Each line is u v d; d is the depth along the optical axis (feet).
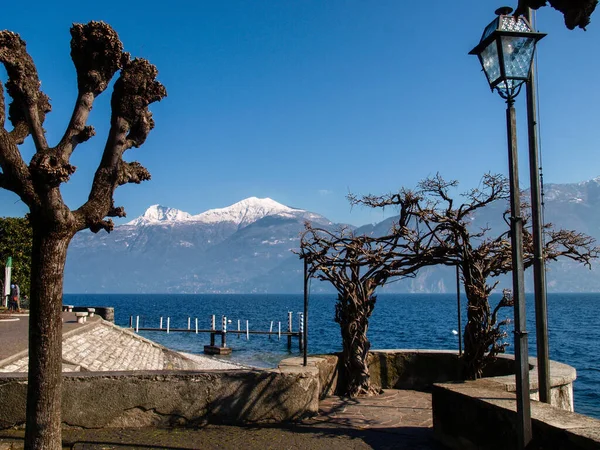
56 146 18.30
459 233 27.35
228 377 24.56
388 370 34.09
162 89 20.33
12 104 21.30
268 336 172.14
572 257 27.91
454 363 32.86
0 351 45.73
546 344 20.48
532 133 20.71
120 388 23.61
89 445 21.33
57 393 17.69
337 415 26.53
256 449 21.16
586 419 16.44
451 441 21.29
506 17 17.30
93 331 76.95
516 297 16.29
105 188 19.02
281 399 24.95
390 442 22.22
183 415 24.06
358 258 30.71
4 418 22.35
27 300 133.90
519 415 16.14
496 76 17.26
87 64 19.27
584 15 18.19
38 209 17.26
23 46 18.81
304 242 29.66
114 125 19.33
